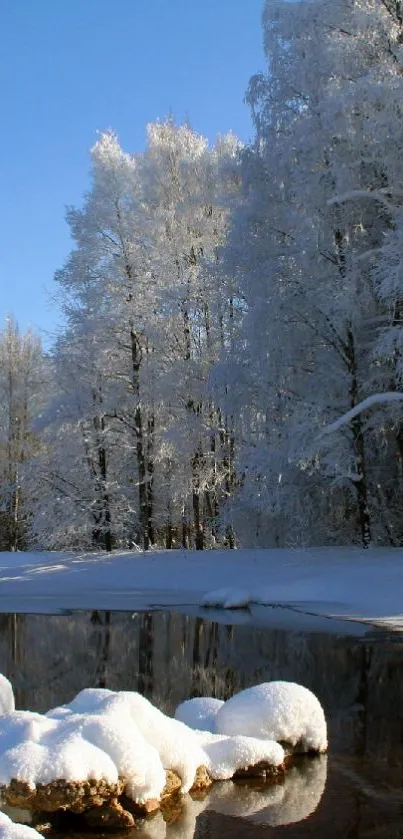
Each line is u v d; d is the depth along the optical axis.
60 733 5.87
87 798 5.50
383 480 22.33
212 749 6.66
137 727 6.18
